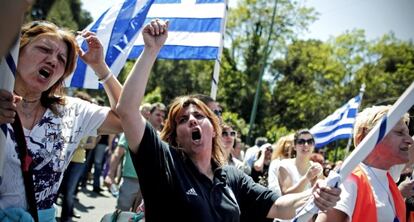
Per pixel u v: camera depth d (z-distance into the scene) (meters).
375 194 2.41
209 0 4.76
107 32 3.68
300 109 37.06
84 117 2.42
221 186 2.48
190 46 4.70
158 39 2.25
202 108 2.59
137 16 3.65
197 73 37.56
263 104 36.94
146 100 29.67
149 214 2.31
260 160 5.66
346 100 36.19
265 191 2.61
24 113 2.19
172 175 2.30
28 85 2.16
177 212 2.27
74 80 3.58
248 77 36.81
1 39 1.34
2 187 2.07
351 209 2.29
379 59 36.38
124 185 5.08
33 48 2.17
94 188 9.25
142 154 2.27
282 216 2.49
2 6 1.31
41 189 2.21
